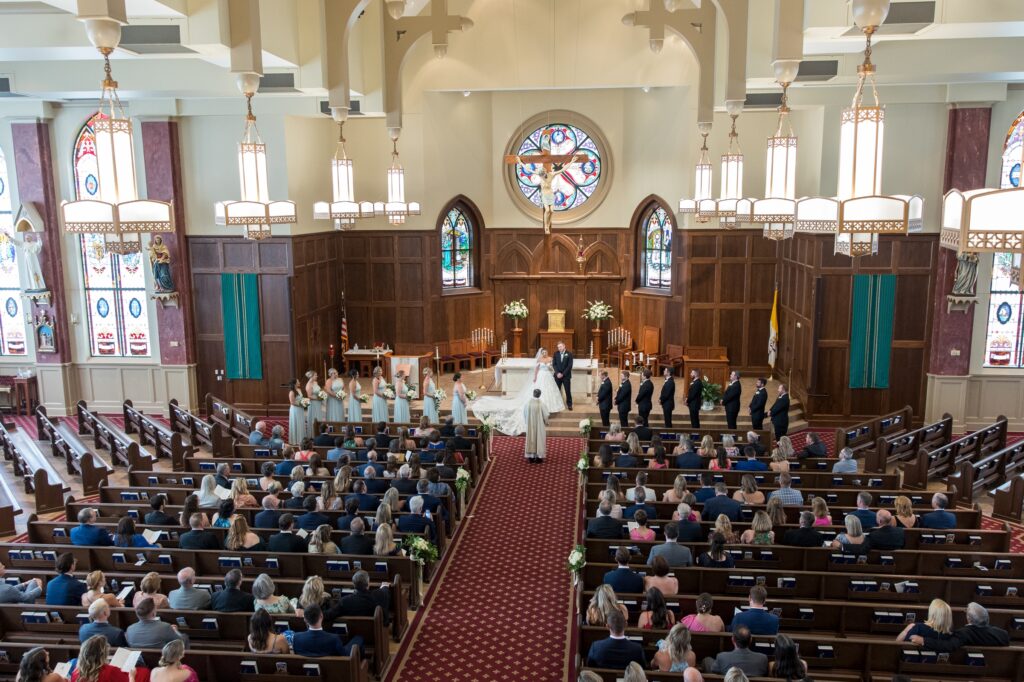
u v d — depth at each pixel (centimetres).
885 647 795
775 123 2248
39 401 2267
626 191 2614
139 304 2256
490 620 1099
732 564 1013
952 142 1953
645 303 2575
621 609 816
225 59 1172
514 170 2675
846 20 978
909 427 1877
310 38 1371
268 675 782
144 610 787
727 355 2416
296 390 1869
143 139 2108
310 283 2275
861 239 630
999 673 789
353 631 924
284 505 1246
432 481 1338
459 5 2222
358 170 2444
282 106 2053
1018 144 1952
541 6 2189
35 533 1166
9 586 939
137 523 1244
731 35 1180
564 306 2689
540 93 2608
